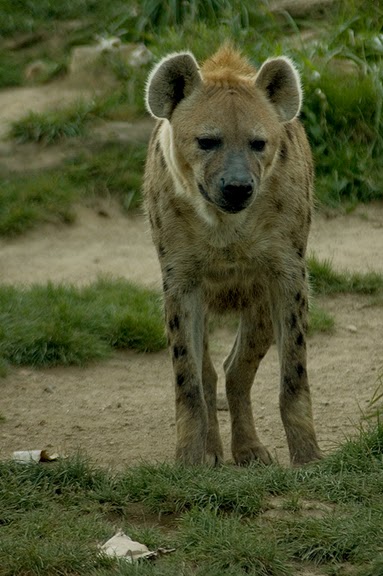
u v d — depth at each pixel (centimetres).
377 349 1257
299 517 743
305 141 1013
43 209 1594
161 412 1096
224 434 1072
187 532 721
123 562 680
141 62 1919
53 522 749
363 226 1580
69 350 1228
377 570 664
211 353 1262
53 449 989
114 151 1708
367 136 1695
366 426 1011
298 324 933
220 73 939
